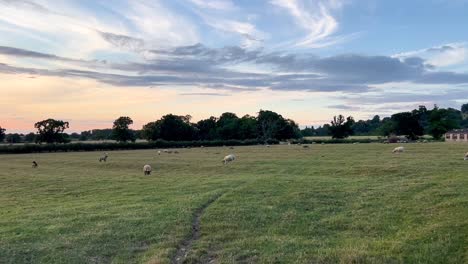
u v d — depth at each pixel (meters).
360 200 24.94
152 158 76.25
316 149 90.69
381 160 50.50
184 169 54.19
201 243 17.28
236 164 55.34
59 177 48.50
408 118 183.50
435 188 26.08
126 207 25.81
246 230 19.20
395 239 16.59
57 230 19.98
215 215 22.20
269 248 16.20
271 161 57.34
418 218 19.31
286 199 26.16
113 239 18.14
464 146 81.44
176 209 24.12
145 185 37.72
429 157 51.97
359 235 17.86
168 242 17.44
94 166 65.00
